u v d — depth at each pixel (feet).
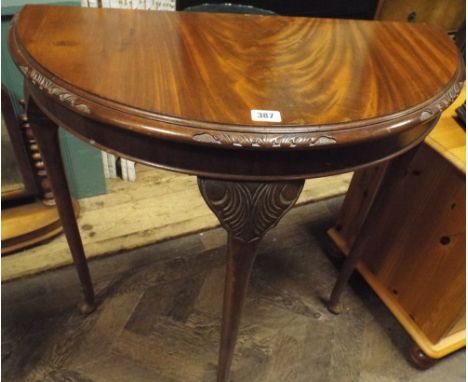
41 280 3.45
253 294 3.54
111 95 1.57
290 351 3.17
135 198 4.25
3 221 3.59
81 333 3.12
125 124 1.50
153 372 2.95
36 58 1.74
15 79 3.09
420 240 2.97
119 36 1.98
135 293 3.43
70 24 2.04
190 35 2.09
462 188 2.56
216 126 1.49
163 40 2.00
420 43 2.32
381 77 1.92
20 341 3.03
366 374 3.09
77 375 2.88
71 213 2.65
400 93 1.81
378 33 2.38
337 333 3.32
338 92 1.76
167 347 3.10
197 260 3.76
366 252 3.56
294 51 2.07
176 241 3.91
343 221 3.76
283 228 4.17
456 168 2.51
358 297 3.60
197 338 3.18
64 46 1.84
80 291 3.40
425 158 2.78
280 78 1.81
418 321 3.15
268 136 1.48
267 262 3.82
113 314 3.27
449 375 3.15
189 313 3.34
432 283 2.94
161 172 4.60
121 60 1.79
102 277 3.53
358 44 2.22
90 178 4.07
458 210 2.62
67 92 1.58
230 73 1.80
